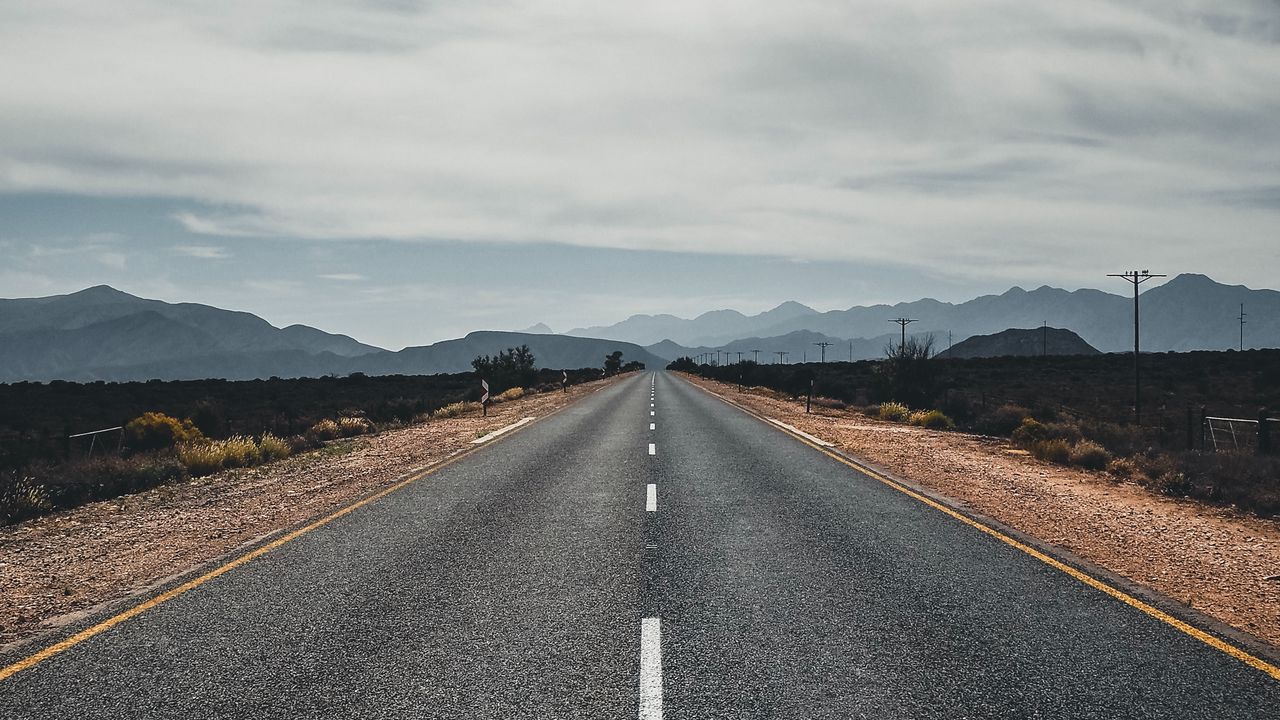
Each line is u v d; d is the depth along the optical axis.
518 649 4.77
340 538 8.04
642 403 34.81
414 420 27.45
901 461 14.49
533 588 6.13
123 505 10.77
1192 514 9.64
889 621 5.28
